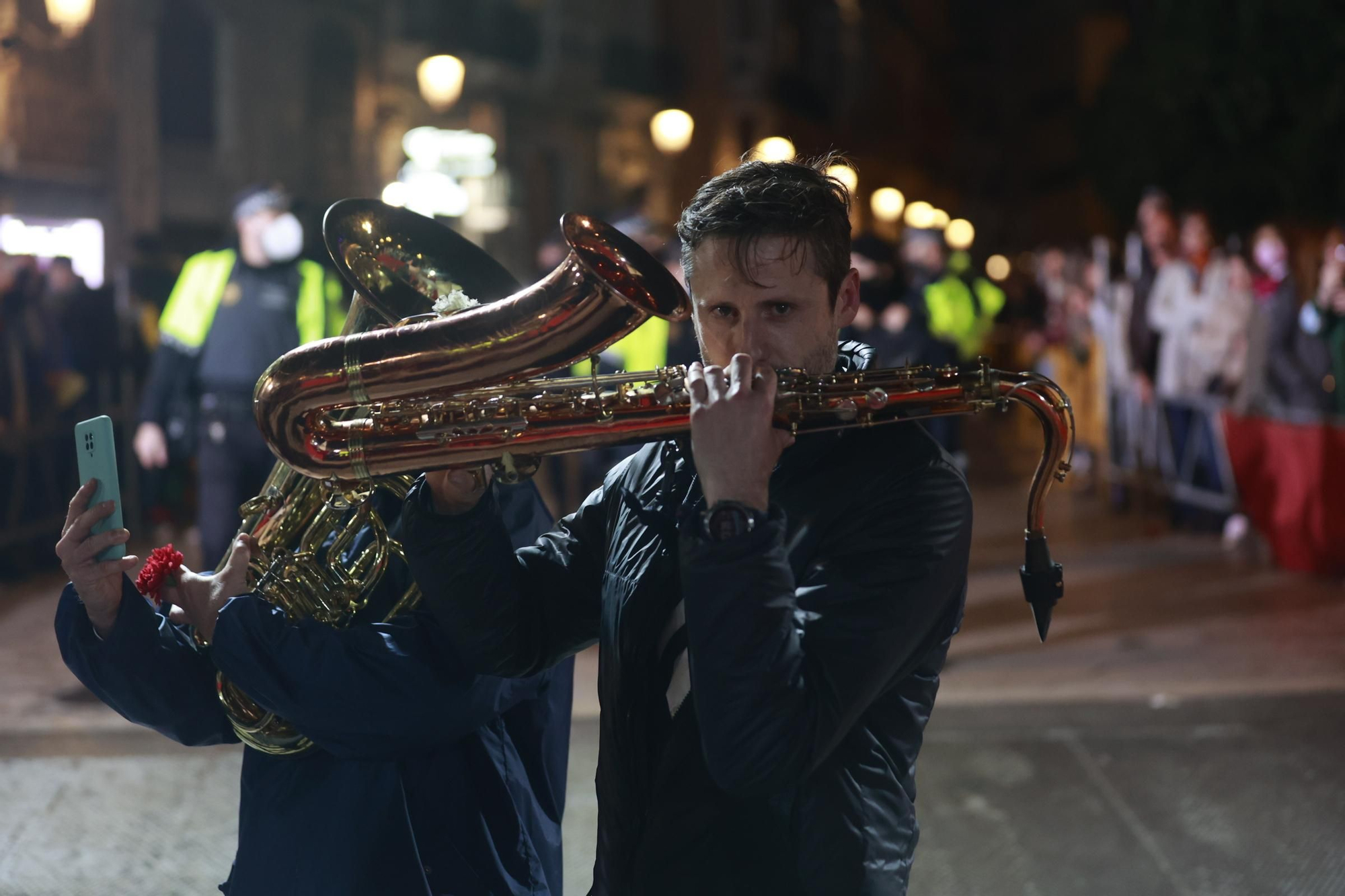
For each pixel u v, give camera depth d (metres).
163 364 5.46
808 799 1.53
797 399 1.47
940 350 5.80
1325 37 11.35
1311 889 3.66
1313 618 6.34
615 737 1.65
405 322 1.72
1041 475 1.55
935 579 1.52
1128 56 14.96
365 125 22.58
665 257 6.86
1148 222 9.50
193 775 4.58
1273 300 7.88
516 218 25.98
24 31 14.66
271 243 5.33
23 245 15.78
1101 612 6.55
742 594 1.38
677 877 1.54
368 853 1.90
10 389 8.00
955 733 4.96
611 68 29.73
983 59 51.34
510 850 2.00
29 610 7.01
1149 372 9.41
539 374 1.54
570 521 1.90
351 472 1.59
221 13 19.06
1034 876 3.76
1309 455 7.25
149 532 9.23
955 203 50.19
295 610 1.91
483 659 1.79
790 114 35.19
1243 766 4.59
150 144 17.91
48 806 4.30
